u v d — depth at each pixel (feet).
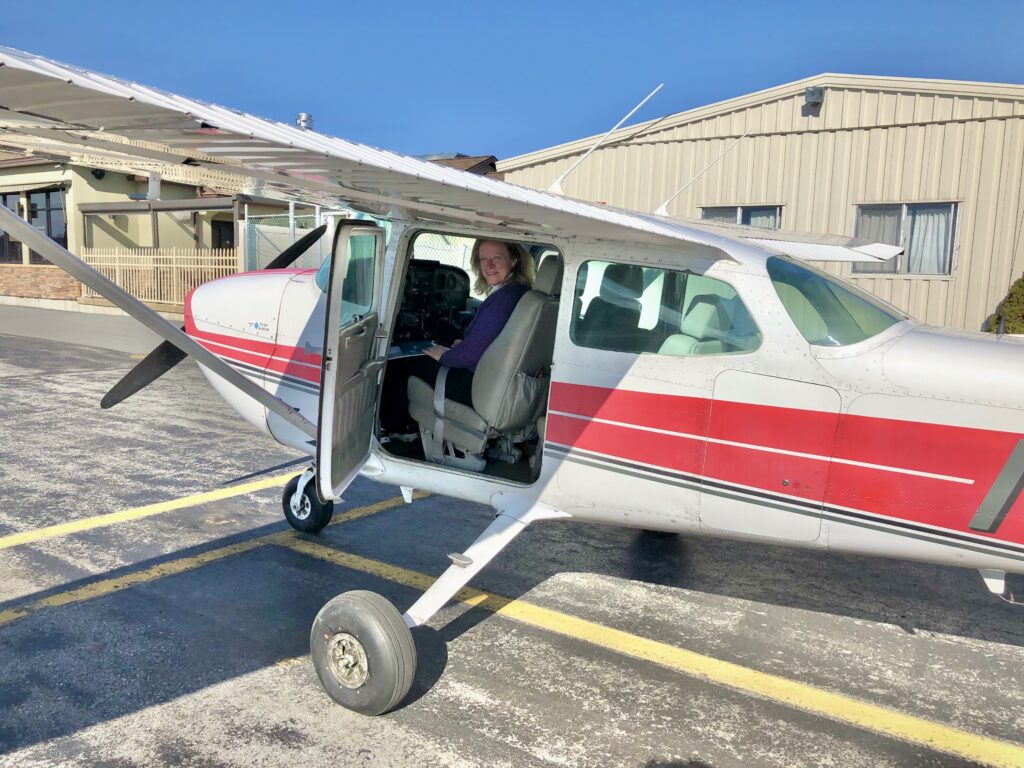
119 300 8.01
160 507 14.53
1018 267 29.22
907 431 8.09
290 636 9.81
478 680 8.99
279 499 15.29
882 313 9.04
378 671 7.89
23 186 58.13
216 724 7.90
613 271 9.32
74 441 19.35
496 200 7.14
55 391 25.79
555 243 9.58
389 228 10.46
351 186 7.49
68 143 6.64
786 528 8.73
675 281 9.05
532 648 9.82
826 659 9.81
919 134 30.45
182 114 5.02
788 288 8.66
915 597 11.82
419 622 8.56
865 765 7.66
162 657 9.16
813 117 32.37
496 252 10.72
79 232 55.36
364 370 9.91
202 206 48.52
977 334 8.81
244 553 12.47
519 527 9.66
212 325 13.16
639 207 36.91
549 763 7.49
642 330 9.16
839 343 8.39
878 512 8.30
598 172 37.86
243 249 46.96
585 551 13.32
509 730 8.02
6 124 5.73
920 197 30.71
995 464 7.80
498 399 10.17
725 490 8.87
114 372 29.81
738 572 12.60
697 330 8.91
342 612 8.10
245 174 7.46
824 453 8.41
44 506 14.38
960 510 7.99
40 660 9.00
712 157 34.91
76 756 7.30
